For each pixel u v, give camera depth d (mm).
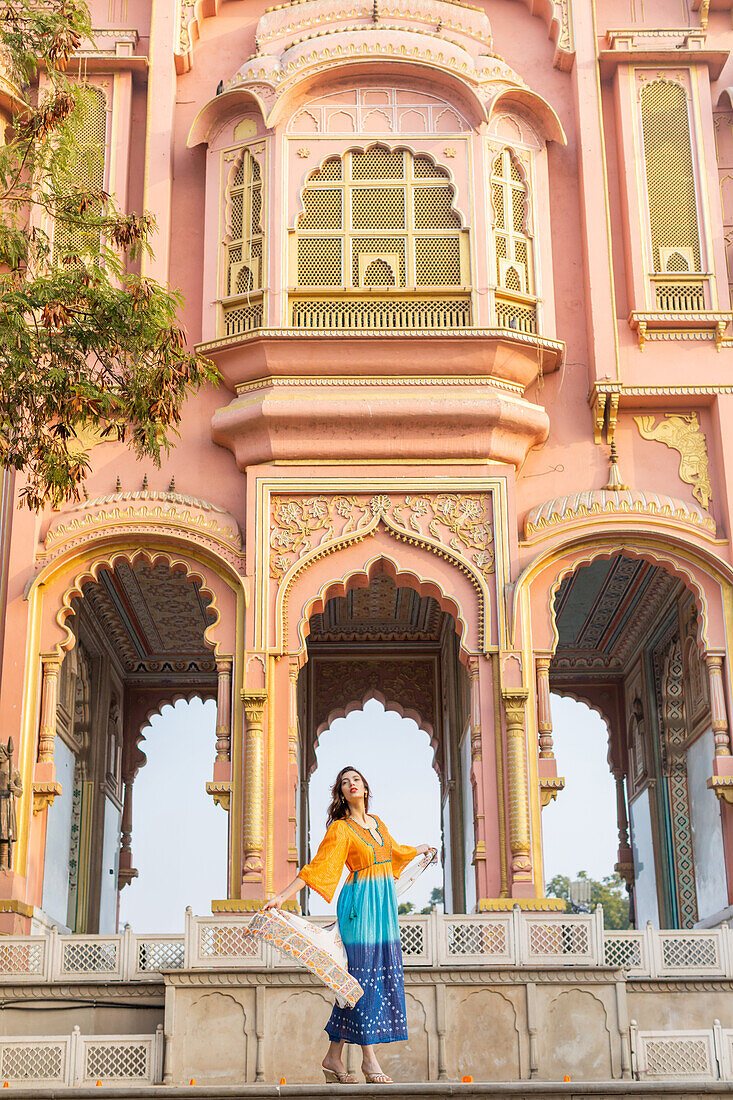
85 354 9281
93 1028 9547
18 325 8672
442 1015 9250
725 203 13898
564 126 14031
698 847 13211
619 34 14047
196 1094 5711
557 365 13000
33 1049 8562
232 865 11320
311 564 12148
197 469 12750
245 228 13016
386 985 5766
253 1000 9273
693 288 13258
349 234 12836
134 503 12344
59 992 9633
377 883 5895
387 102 13188
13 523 12297
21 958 9750
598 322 12977
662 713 15094
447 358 12430
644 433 13016
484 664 11867
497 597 12000
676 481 12852
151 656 16672
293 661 11859
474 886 12445
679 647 14148
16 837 11461
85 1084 8602
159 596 14500
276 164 12945
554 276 13484
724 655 12078
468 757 13875
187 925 9539
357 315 12625
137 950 9695
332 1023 5812
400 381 12469
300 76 13023
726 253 13656
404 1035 5742
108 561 12430
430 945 9484
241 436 12445
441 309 12648
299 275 12773
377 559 12180
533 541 12242
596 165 13531
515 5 14484
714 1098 5848
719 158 14062
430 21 13727
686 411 13086
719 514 12703
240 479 12719
